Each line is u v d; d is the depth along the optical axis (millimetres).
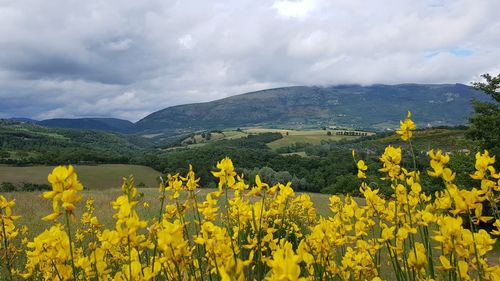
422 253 2783
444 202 2811
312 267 3080
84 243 6723
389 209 3875
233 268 1659
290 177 44281
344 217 3834
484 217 2594
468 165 17109
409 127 3691
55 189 2369
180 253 2482
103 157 65750
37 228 12008
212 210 3137
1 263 5363
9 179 51531
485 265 2746
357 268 3697
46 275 3752
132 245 2502
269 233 3328
